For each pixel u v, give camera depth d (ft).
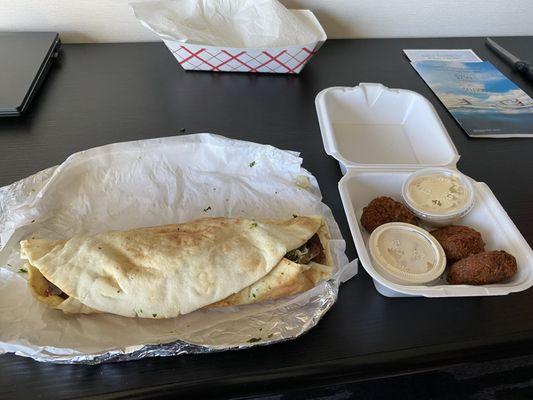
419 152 2.89
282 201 2.31
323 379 1.72
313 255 2.05
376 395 2.79
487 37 3.92
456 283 2.03
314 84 3.22
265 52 2.95
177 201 2.29
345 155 2.83
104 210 2.23
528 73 3.43
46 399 1.58
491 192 2.35
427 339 1.82
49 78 3.10
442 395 2.84
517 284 1.91
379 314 1.91
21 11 3.22
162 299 1.78
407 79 3.37
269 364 1.71
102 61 3.30
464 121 2.99
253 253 1.92
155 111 2.88
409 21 3.73
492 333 1.86
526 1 3.71
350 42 3.73
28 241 1.94
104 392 1.61
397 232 2.16
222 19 3.07
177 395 1.63
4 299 1.82
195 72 3.24
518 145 2.83
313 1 3.47
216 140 2.46
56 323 1.77
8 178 2.36
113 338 1.74
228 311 1.88
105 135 2.68
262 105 2.99
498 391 2.90
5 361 1.68
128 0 3.24
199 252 1.89
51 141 2.60
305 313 1.87
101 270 1.83
